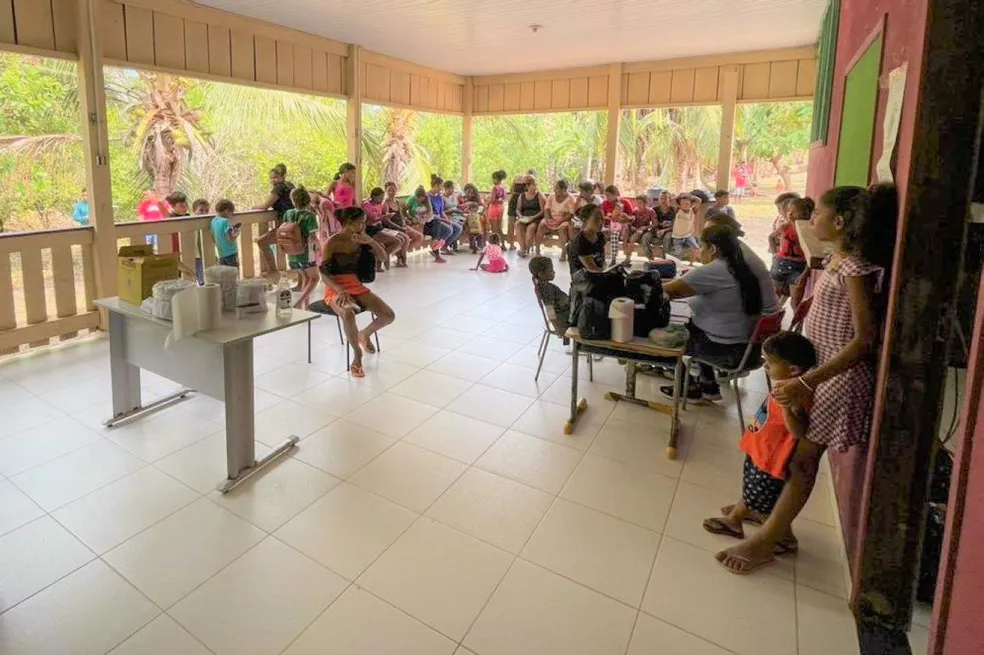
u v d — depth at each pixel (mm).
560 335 3445
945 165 1538
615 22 5773
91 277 4441
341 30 6203
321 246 5480
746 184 12516
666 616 1863
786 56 6953
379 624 1812
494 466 2727
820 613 1884
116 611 1844
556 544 2191
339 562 2078
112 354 2982
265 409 3277
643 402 3365
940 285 1592
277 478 2600
